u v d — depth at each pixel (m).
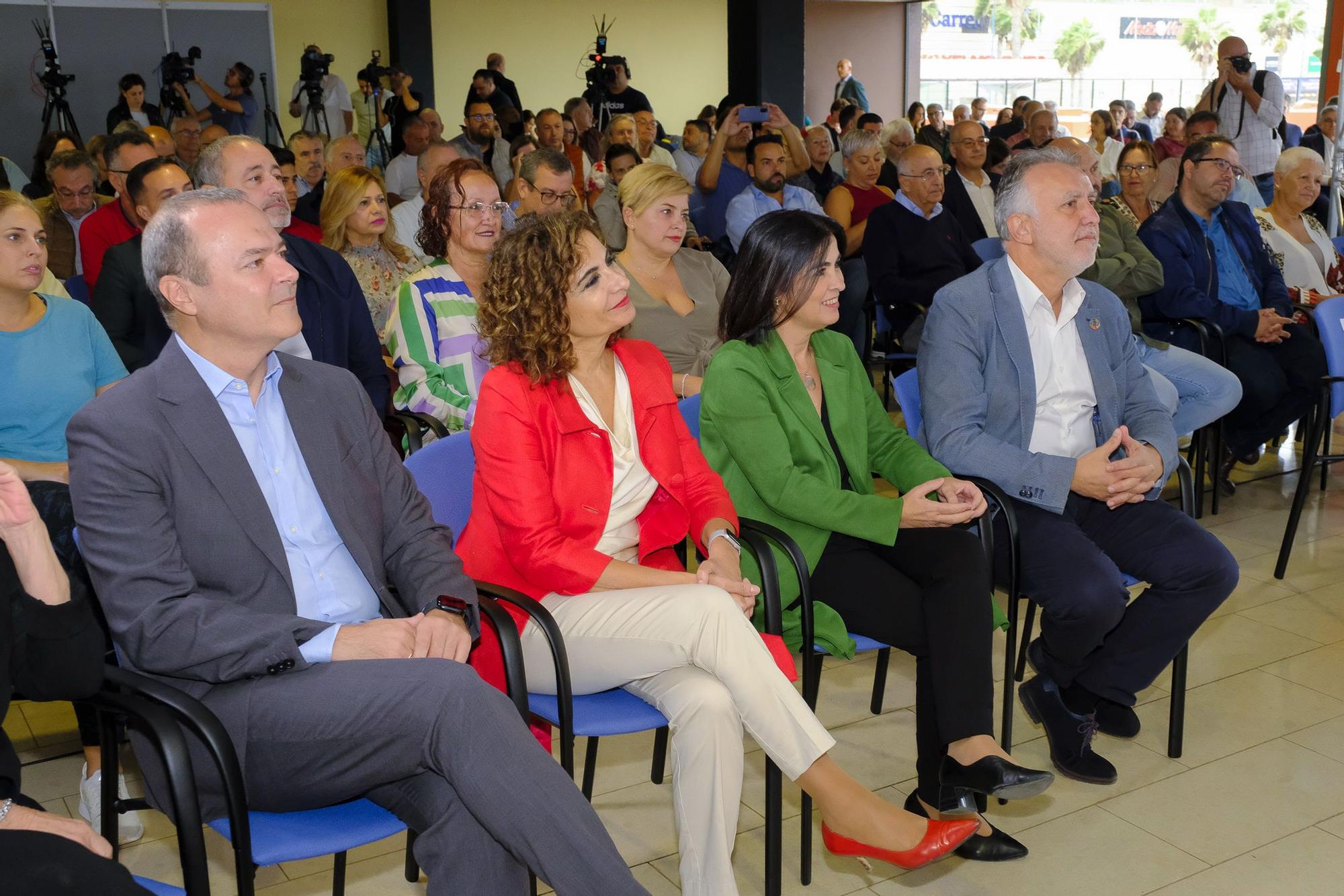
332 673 1.57
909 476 2.42
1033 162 2.49
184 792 1.39
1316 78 14.91
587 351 2.07
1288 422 4.05
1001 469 2.40
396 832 1.57
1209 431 4.14
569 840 1.51
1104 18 17.11
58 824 1.37
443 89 12.05
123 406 1.59
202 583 1.63
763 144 5.32
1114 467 2.37
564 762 1.80
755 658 1.82
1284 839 2.20
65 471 2.32
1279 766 2.47
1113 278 3.95
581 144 7.57
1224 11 17.27
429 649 1.66
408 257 3.58
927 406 2.53
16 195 2.34
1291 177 4.50
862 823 1.86
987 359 2.53
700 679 1.82
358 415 1.83
